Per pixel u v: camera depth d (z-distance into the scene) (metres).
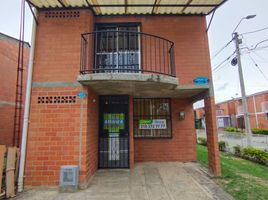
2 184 4.20
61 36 5.25
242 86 10.20
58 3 5.12
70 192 4.36
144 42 5.91
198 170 5.94
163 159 6.96
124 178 5.25
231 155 9.49
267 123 22.09
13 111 8.15
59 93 4.98
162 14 5.95
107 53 6.00
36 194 4.26
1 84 7.55
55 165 4.68
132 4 5.39
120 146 6.28
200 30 5.90
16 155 4.56
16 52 8.48
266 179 5.29
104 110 6.42
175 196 4.12
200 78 5.62
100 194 4.23
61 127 4.84
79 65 5.11
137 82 4.72
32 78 5.04
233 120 28.81
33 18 5.19
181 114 7.09
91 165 5.29
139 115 7.21
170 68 5.70
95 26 6.04
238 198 4.03
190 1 5.28
